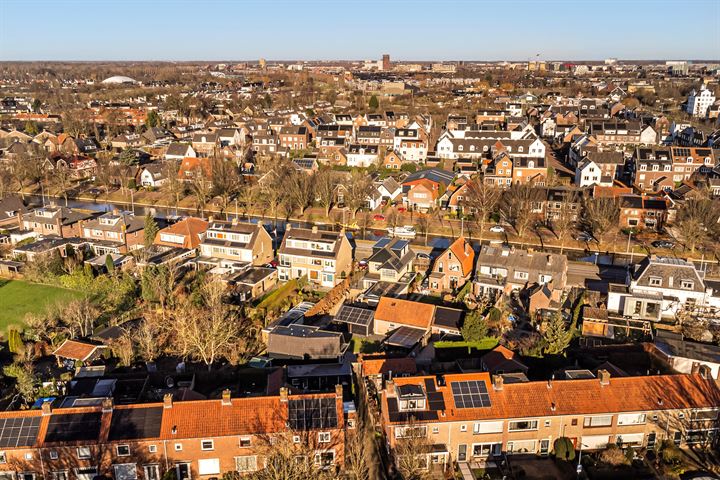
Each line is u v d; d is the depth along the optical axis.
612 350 79.25
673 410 61.69
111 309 93.75
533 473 59.38
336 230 145.00
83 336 86.56
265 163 196.62
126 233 124.69
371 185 161.38
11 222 139.12
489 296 100.38
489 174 174.88
